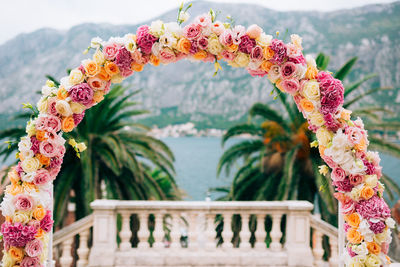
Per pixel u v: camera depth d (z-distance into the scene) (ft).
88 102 10.76
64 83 10.62
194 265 19.16
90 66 10.55
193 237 19.80
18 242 9.96
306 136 44.34
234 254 19.31
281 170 47.88
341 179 10.59
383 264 10.59
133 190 46.80
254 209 19.83
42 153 10.19
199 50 11.00
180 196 63.05
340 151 10.38
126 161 44.65
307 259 19.07
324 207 46.03
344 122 10.70
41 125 10.35
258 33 10.72
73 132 41.04
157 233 19.85
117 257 18.99
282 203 20.01
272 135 48.19
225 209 19.75
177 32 10.84
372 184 10.39
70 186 41.88
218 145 593.83
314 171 41.06
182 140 643.04
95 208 18.93
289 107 46.88
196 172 378.94
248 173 50.80
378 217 10.30
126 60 10.66
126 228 19.79
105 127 47.47
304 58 10.91
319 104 10.54
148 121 634.84
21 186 10.34
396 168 289.53
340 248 11.69
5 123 508.12
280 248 19.90
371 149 46.75
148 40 10.62
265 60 10.89
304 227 19.25
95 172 43.24
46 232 10.61
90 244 29.53
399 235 29.25
